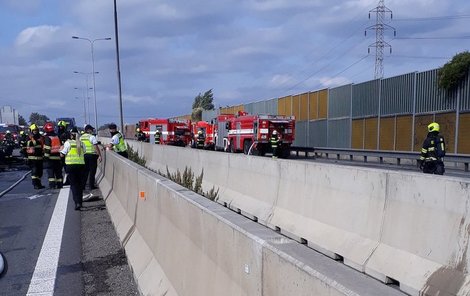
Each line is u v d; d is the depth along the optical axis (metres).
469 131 23.72
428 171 12.24
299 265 2.35
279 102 48.09
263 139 34.50
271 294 2.63
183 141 49.66
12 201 14.18
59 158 17.25
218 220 3.55
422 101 27.38
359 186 7.40
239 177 12.38
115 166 12.00
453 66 24.17
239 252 3.11
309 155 38.03
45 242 9.02
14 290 6.44
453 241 5.45
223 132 41.00
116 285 6.57
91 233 9.69
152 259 5.81
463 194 5.38
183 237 4.53
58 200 14.18
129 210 8.41
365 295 1.93
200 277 3.90
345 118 35.84
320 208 8.47
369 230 7.01
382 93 31.22
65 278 6.92
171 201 5.09
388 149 30.53
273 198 10.41
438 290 5.44
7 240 9.23
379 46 59.84
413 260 5.99
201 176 14.34
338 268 2.28
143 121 51.41
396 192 6.52
